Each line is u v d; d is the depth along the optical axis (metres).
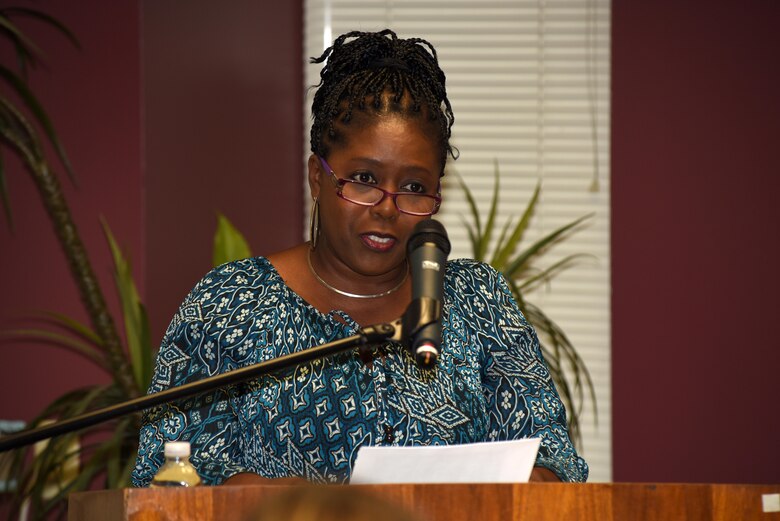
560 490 3.31
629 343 11.13
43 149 9.51
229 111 10.88
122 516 3.13
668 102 11.20
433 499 3.24
